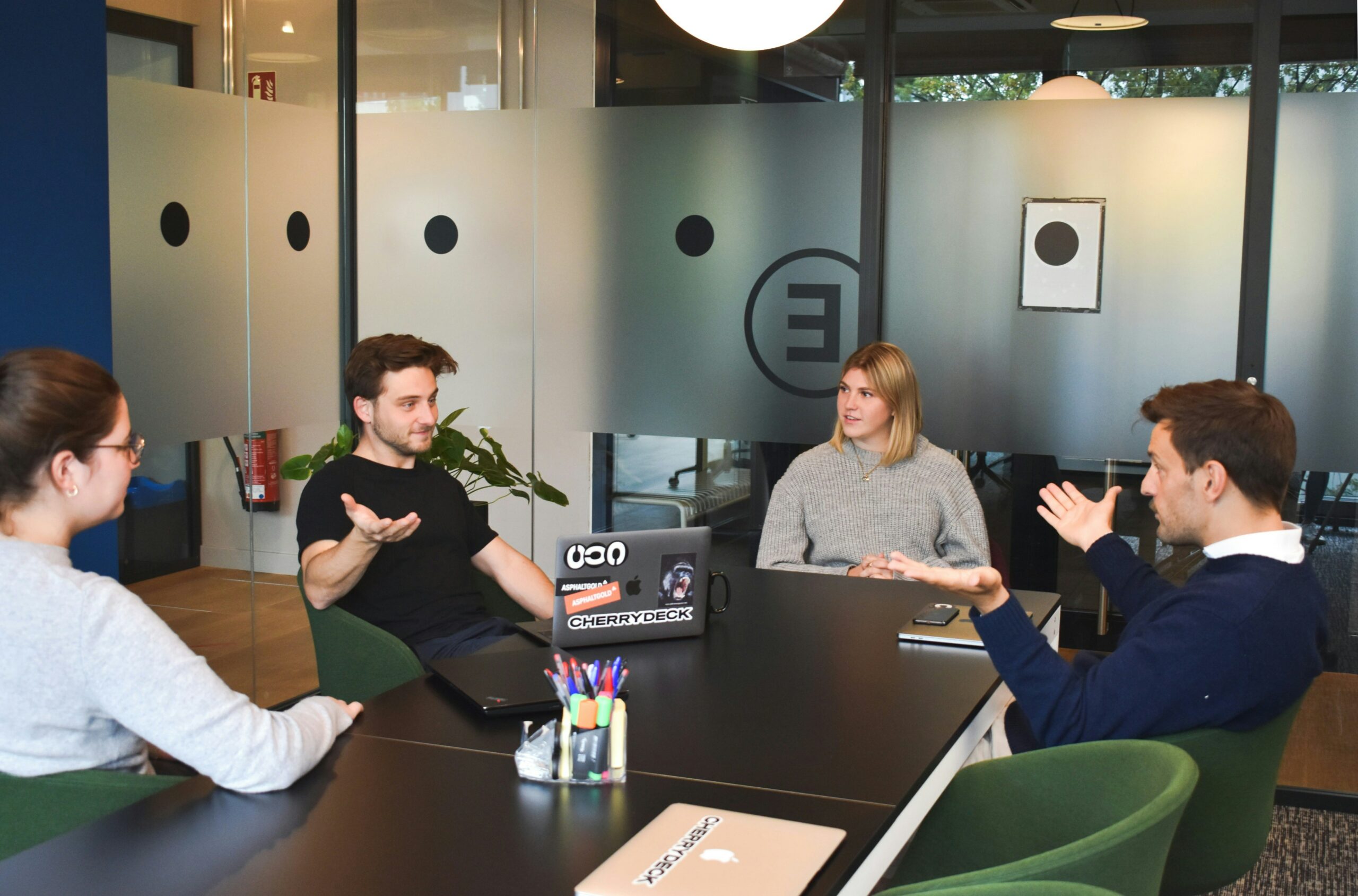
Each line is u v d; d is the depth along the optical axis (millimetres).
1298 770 3465
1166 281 3830
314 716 1647
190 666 1508
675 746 1670
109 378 1603
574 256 4453
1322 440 3686
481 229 4547
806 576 2844
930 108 4000
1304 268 3670
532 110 4449
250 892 1208
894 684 1972
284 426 4312
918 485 3373
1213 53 3727
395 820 1396
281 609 4242
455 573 2865
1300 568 1818
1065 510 2438
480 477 4352
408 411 2816
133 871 1256
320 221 4469
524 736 1560
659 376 4402
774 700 1886
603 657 2115
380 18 4523
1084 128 3861
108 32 3549
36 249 2996
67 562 1570
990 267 3988
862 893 1351
